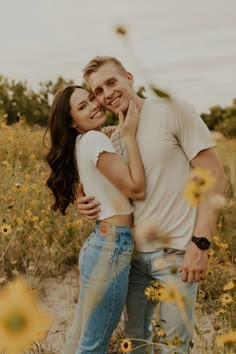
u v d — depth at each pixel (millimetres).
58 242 4523
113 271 2279
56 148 2570
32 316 683
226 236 4512
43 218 4633
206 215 2248
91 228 4723
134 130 2293
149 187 2303
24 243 4352
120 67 2445
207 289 3512
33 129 9211
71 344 2523
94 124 2482
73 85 2539
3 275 4004
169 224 2301
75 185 2664
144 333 2643
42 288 3908
